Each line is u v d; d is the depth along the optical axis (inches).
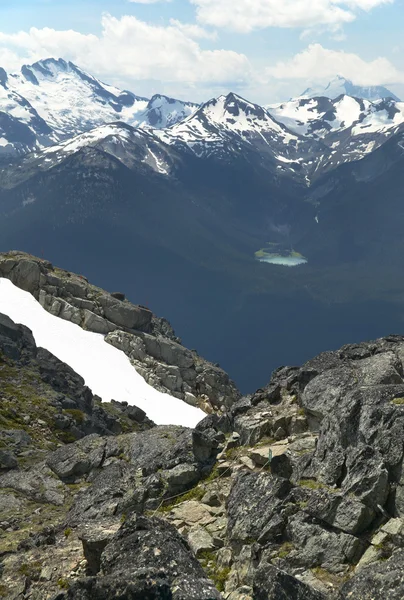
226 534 957.2
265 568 714.8
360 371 1239.5
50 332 4389.8
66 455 1503.4
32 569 1005.8
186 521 1048.2
